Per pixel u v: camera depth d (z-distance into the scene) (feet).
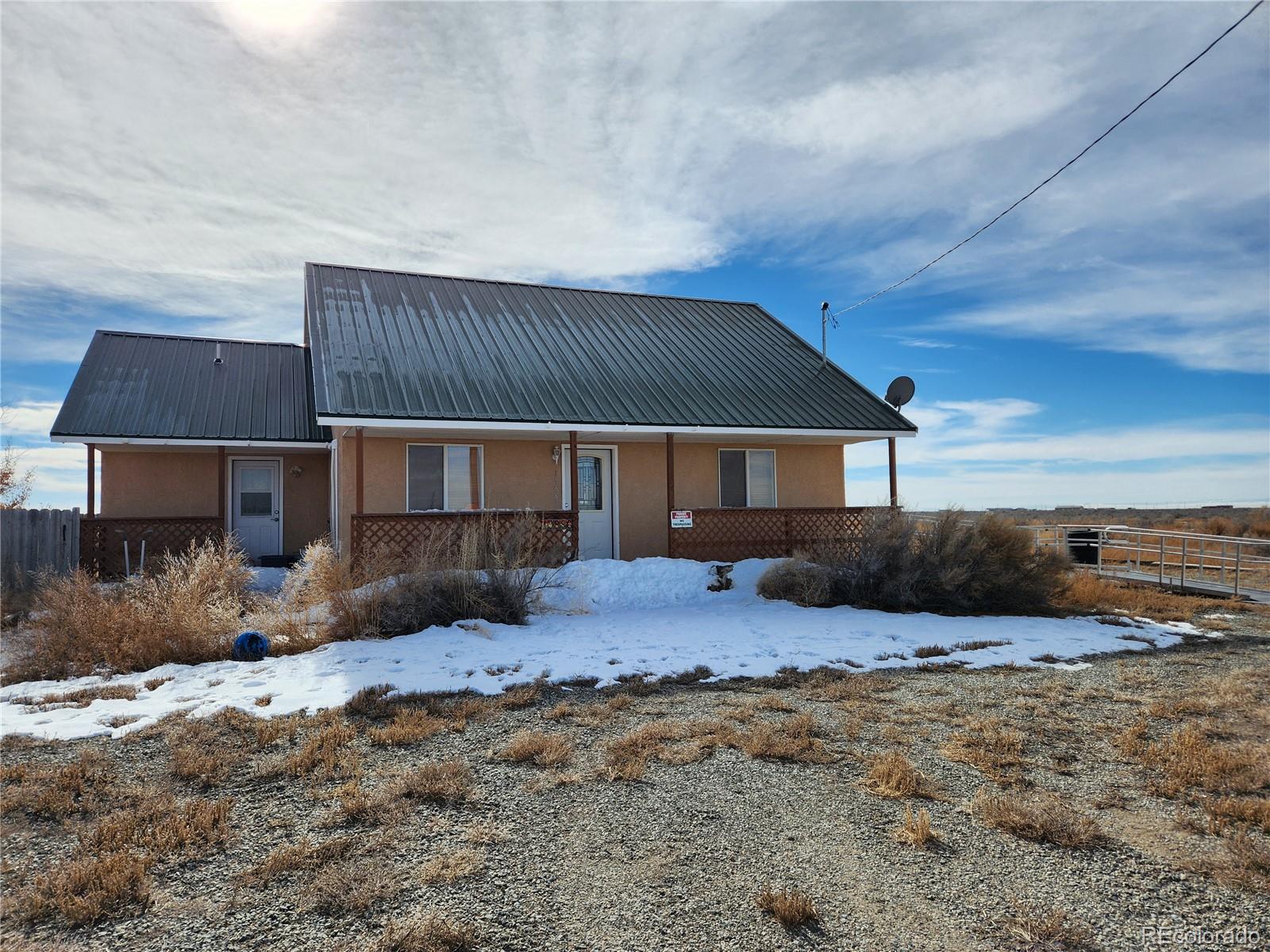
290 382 60.29
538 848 13.38
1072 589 44.42
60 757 17.65
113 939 10.77
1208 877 12.53
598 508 52.03
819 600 39.96
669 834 13.99
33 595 35.63
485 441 48.93
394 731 18.92
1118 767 17.56
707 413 48.26
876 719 21.21
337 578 33.30
